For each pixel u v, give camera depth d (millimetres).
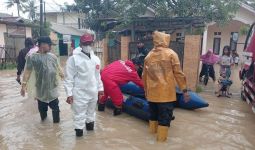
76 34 33125
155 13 13586
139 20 12477
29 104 7250
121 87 7043
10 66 17375
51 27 29500
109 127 5586
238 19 19859
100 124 5766
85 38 4777
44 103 5684
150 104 5117
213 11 13164
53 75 5480
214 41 22578
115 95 6230
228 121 6043
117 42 12672
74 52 4848
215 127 5641
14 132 5238
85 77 4801
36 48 6574
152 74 4719
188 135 5188
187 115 6449
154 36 4875
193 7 13062
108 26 16109
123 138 5008
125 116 6352
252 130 5504
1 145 4668
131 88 6953
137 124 5797
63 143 4762
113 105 6719
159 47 4773
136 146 4664
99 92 5266
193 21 12406
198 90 9109
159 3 12914
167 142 4840
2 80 11539
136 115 6180
